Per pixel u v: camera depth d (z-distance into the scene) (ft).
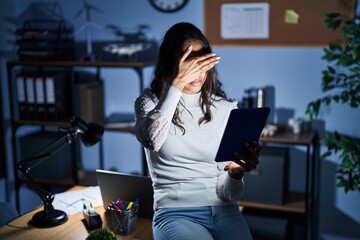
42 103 11.89
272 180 10.66
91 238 6.25
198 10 11.64
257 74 11.55
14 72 12.64
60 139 7.61
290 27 11.12
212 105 6.75
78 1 12.36
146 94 6.83
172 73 6.37
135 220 6.99
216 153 6.67
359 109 11.03
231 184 6.60
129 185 7.23
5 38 12.14
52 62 11.59
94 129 7.80
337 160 11.41
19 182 12.57
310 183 11.65
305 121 11.19
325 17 10.30
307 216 10.65
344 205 11.53
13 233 6.89
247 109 5.99
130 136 12.66
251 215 11.42
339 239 11.70
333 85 10.09
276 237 10.86
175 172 6.63
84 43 12.50
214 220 6.56
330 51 10.75
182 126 6.57
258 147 6.32
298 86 11.35
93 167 13.08
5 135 12.59
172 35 6.48
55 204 7.76
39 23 12.71
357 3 10.69
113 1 12.14
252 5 11.25
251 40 11.40
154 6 11.84
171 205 6.59
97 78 12.51
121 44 11.75
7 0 12.05
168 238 6.18
